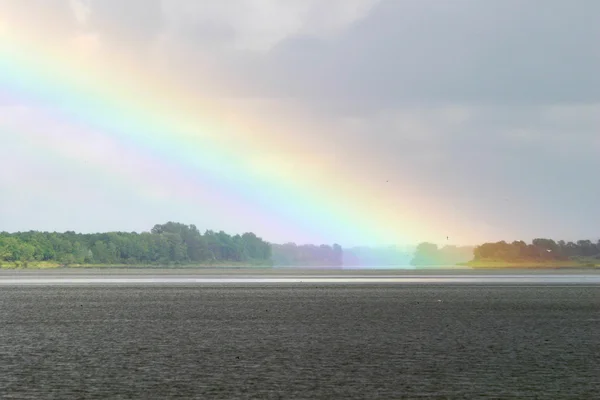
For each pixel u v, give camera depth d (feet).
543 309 259.39
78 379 123.13
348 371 130.82
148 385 118.52
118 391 114.21
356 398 110.01
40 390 114.83
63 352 152.46
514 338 176.04
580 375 127.65
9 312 246.88
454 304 281.95
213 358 144.66
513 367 135.13
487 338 175.83
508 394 112.98
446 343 166.71
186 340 171.94
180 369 132.46
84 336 179.83
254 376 126.11
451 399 109.70
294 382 121.08
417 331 190.08
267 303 286.05
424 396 111.45
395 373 128.98
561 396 111.86
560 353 151.74
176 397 110.32
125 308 262.88
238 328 197.26
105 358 144.46
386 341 169.99
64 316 232.12
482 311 250.16
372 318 224.33
